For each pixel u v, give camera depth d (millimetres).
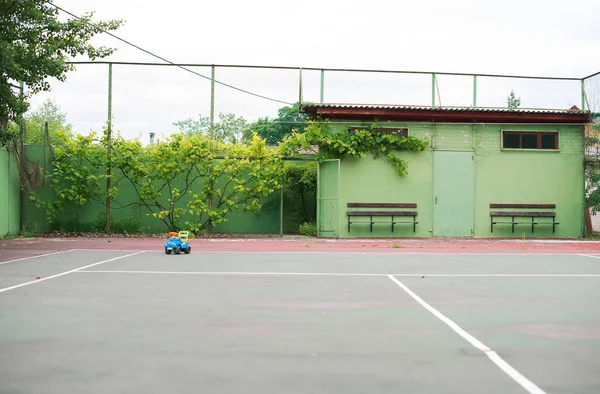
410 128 21609
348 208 21422
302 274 10820
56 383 4156
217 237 20719
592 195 21828
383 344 5395
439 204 21672
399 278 10320
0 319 6422
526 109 21594
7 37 15039
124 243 18312
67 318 6496
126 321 6363
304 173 21719
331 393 3955
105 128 20797
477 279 10273
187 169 21203
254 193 21094
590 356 4992
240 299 7906
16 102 15656
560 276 10789
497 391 4008
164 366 4609
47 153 20750
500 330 6031
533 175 22016
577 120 22031
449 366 4648
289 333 5840
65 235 20547
